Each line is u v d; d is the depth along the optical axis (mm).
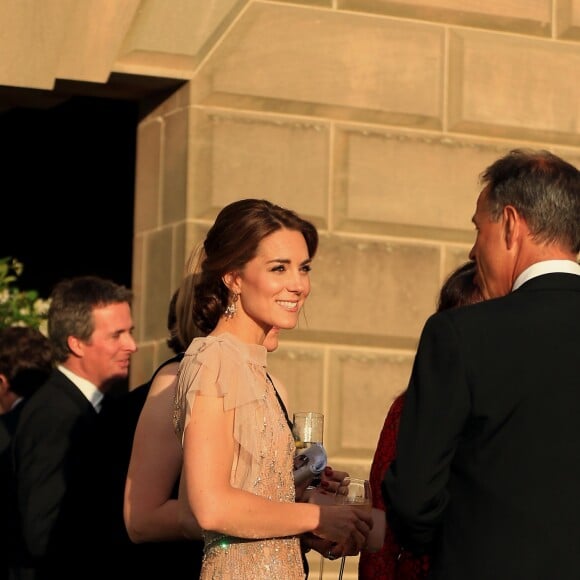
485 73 10297
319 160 9828
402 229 10031
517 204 5258
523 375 4973
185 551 6113
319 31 9875
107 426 6637
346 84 9914
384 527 5992
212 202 9547
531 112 10406
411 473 4895
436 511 4930
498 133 10328
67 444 7527
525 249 5262
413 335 9992
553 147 10477
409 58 10102
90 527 6863
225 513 5254
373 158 9977
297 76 9805
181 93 9680
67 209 13562
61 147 13430
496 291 5387
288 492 5641
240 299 5789
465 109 10211
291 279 5730
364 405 9852
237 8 9656
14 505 7812
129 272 13266
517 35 10430
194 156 9547
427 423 4934
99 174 13375
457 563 4945
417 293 10031
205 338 5566
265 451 5492
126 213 13188
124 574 6254
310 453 6070
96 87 9648
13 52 9219
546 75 10461
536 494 4898
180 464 5902
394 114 10039
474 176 10219
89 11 9320
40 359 9633
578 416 4984
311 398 9734
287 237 5742
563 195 5227
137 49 9422
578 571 4840
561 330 5066
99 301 8180
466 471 4988
